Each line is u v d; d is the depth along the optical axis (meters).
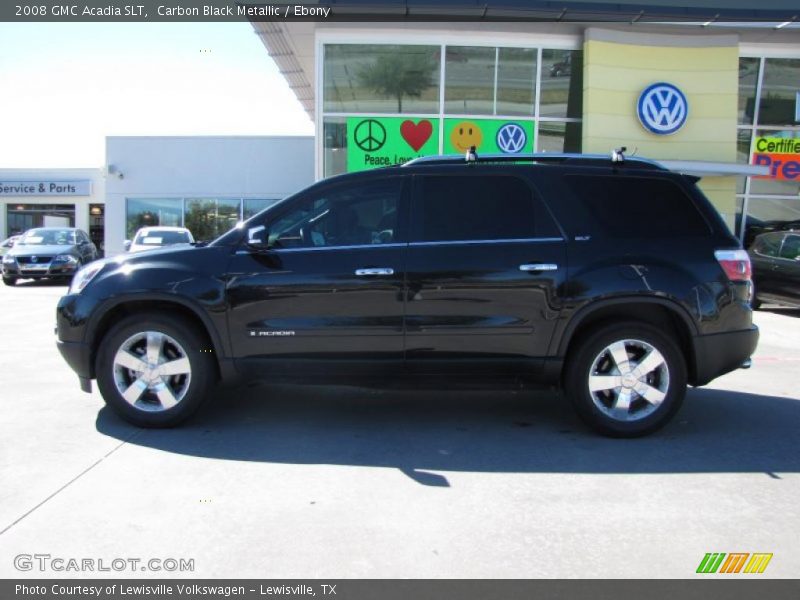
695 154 13.30
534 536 3.16
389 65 12.86
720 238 4.73
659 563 2.93
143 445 4.37
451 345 4.61
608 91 12.94
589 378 4.61
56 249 17.67
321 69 12.76
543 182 4.75
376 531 3.19
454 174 4.80
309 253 4.64
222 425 4.85
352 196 4.80
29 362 7.02
